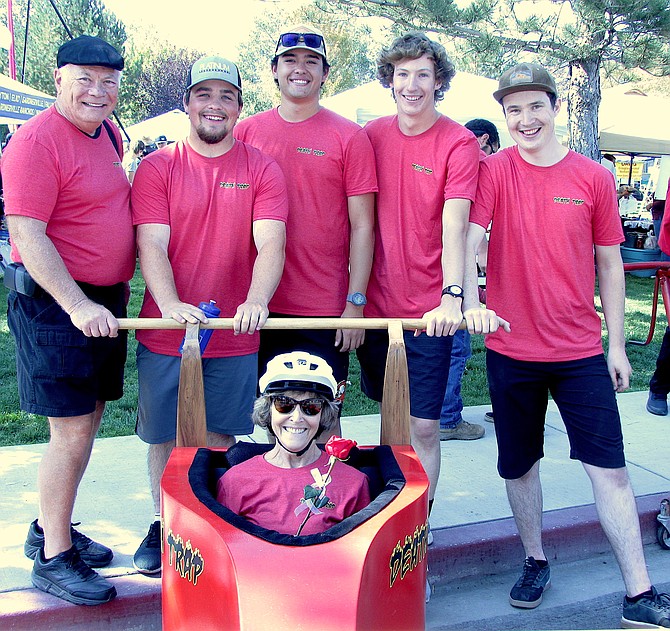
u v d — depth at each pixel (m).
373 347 4.00
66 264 3.17
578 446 3.47
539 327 3.46
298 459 2.80
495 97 3.46
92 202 3.18
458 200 3.51
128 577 3.51
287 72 3.75
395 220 3.79
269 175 3.55
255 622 2.08
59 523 3.29
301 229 3.85
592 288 3.49
